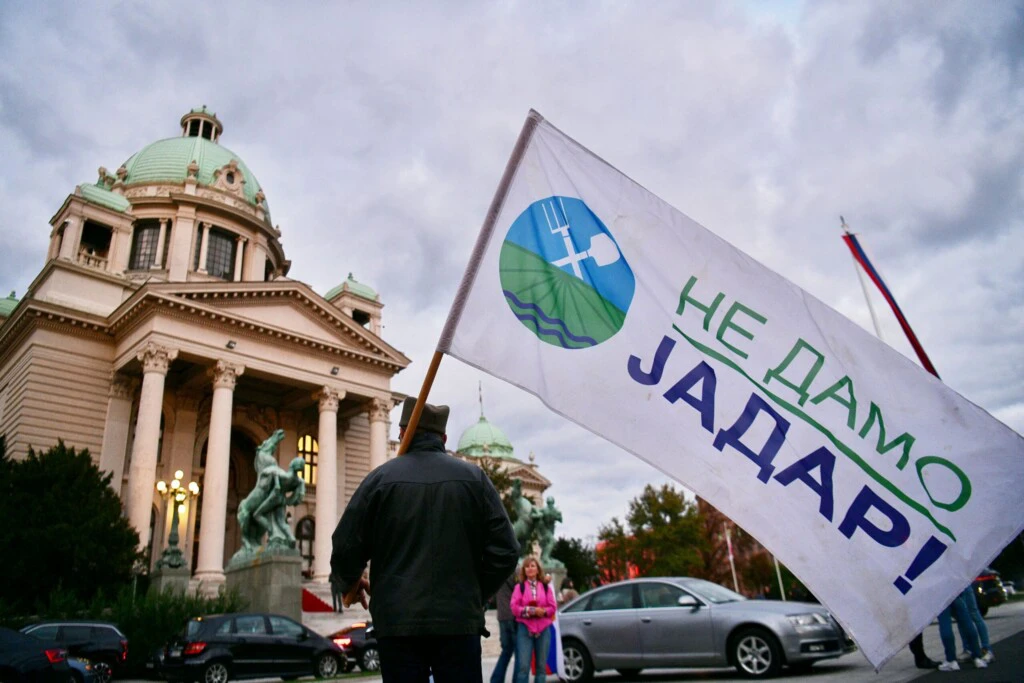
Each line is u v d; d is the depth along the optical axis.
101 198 41.59
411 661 3.04
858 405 3.77
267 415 44.59
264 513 27.11
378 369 44.59
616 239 4.32
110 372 37.69
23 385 35.53
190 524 38.56
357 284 55.81
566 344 4.12
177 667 16.55
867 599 3.44
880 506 3.59
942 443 3.63
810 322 3.96
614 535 63.19
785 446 3.77
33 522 26.59
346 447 47.50
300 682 16.30
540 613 8.16
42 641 10.80
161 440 39.59
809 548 3.56
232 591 24.20
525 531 33.88
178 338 35.69
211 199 50.25
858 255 22.00
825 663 12.19
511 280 4.27
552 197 4.45
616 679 12.35
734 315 4.06
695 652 11.03
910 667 9.98
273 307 40.28
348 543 3.23
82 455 30.00
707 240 4.22
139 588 28.36
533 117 4.59
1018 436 3.56
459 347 4.12
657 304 4.15
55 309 35.97
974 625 8.95
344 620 28.61
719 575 62.22
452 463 3.46
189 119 62.75
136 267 48.12
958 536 3.48
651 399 3.96
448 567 3.15
